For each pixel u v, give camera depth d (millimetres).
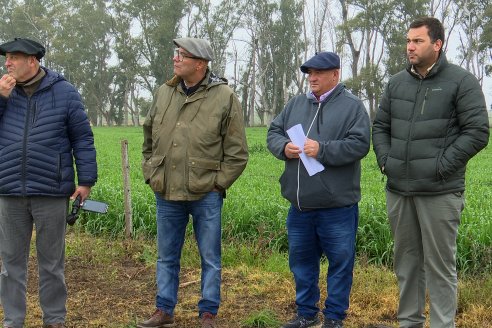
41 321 4969
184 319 5090
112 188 9969
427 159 4273
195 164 4617
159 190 4723
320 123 4633
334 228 4637
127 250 7289
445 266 4395
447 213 4305
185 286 5938
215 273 4758
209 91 4691
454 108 4246
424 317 4695
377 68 51781
